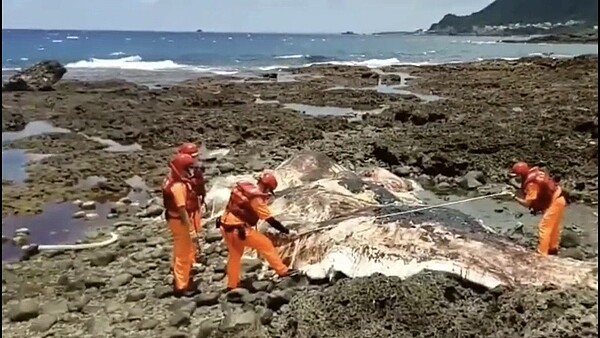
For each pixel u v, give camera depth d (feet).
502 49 416.87
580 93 117.70
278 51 340.59
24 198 49.60
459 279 29.73
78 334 28.09
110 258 36.83
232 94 119.75
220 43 429.79
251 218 32.09
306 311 26.61
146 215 45.52
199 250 37.11
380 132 80.12
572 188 52.75
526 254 31.76
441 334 24.90
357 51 363.15
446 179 55.83
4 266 35.99
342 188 41.22
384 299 26.37
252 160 63.87
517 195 49.32
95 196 50.93
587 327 25.14
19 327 28.76
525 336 24.88
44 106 101.86
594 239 40.65
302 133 77.97
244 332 26.76
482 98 114.73
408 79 162.91
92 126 83.66
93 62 217.97
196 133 79.56
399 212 35.47
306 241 34.14
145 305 30.96
